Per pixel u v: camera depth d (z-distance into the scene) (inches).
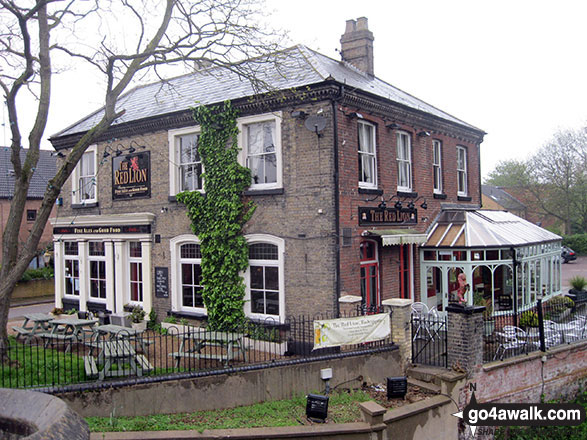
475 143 800.3
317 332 402.6
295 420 340.5
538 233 714.2
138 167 642.8
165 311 614.9
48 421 150.1
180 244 607.5
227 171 547.5
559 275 754.8
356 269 513.3
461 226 635.5
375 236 545.3
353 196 515.2
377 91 589.9
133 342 511.5
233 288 545.0
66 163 412.8
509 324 574.9
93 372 352.8
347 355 410.9
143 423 317.1
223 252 549.0
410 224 612.1
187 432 301.9
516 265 598.9
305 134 507.2
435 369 423.8
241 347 447.2
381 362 427.2
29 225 1254.3
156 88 754.2
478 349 422.3
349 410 363.3
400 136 620.7
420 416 366.6
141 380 336.5
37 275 1129.4
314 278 499.2
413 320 469.7
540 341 490.9
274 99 519.5
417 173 637.9
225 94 590.2
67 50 445.7
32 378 346.6
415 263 629.0
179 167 610.9
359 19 700.7
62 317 684.7
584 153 1734.7
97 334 425.7
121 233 652.1
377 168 563.5
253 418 341.4
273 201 527.2
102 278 687.7
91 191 710.5
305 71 546.9
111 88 434.6
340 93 496.4
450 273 660.7
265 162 542.3
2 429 165.0
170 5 454.9
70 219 709.9
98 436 287.6
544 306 609.6
